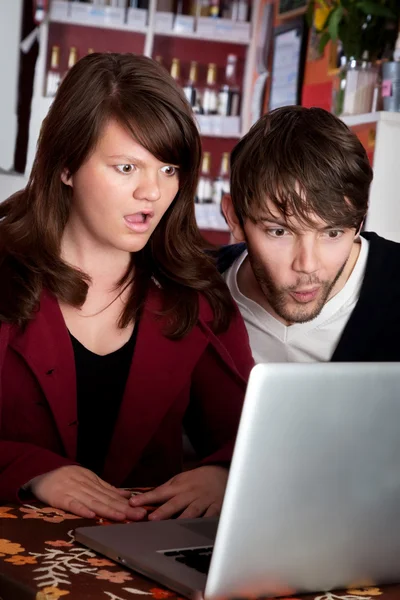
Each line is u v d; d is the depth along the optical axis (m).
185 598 1.06
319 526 1.09
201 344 1.80
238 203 1.69
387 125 3.02
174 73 6.25
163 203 1.59
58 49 6.09
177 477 1.52
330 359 1.90
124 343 1.77
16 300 1.67
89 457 1.79
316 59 4.94
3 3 5.79
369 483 1.11
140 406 1.76
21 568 1.12
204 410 1.87
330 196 1.58
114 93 1.53
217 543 1.03
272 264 1.67
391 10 3.16
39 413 1.74
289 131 1.62
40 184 1.68
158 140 1.53
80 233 1.72
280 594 1.09
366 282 1.89
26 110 5.88
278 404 1.02
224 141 6.36
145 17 6.05
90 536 1.22
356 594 1.14
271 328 1.93
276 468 1.04
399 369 1.10
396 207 3.07
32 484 1.48
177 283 1.79
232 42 6.17
